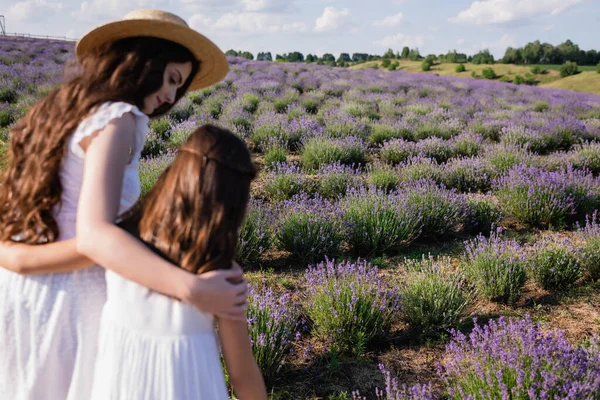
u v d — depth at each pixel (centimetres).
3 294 144
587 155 940
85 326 142
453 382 315
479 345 305
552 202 641
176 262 116
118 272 114
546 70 7019
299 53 13325
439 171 813
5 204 141
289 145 1079
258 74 2395
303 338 375
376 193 646
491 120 1369
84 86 134
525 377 263
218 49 149
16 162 142
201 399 122
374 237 540
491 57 9094
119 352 125
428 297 389
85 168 124
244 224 500
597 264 485
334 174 756
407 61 10231
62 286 141
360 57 13950
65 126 130
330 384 323
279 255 540
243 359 128
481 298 452
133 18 135
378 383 324
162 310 122
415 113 1507
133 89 136
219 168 120
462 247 579
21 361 141
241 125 1152
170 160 736
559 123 1314
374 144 1116
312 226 528
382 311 377
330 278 405
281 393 311
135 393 122
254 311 336
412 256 548
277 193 717
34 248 135
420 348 368
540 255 479
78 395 142
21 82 1664
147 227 121
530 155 921
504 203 682
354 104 1510
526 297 455
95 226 115
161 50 141
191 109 1435
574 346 360
